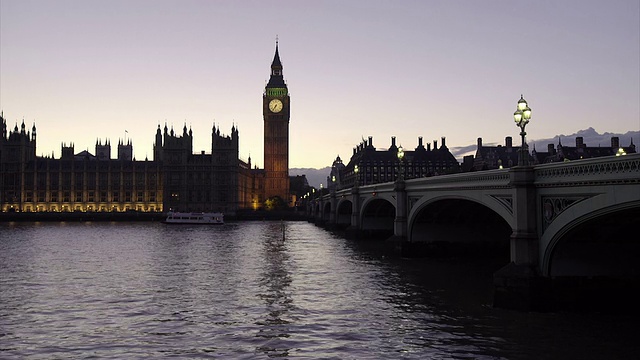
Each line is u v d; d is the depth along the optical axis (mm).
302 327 28547
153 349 24750
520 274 30000
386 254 64750
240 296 37469
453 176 42844
